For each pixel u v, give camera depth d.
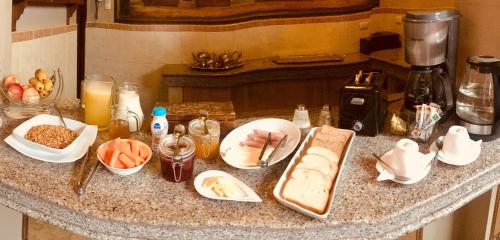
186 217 1.19
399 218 1.25
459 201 1.39
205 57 3.81
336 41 4.46
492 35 1.85
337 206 1.25
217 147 1.55
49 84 2.08
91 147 1.57
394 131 1.73
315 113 2.06
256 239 1.19
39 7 2.93
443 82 1.77
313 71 3.95
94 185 1.34
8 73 2.14
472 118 1.67
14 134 1.59
